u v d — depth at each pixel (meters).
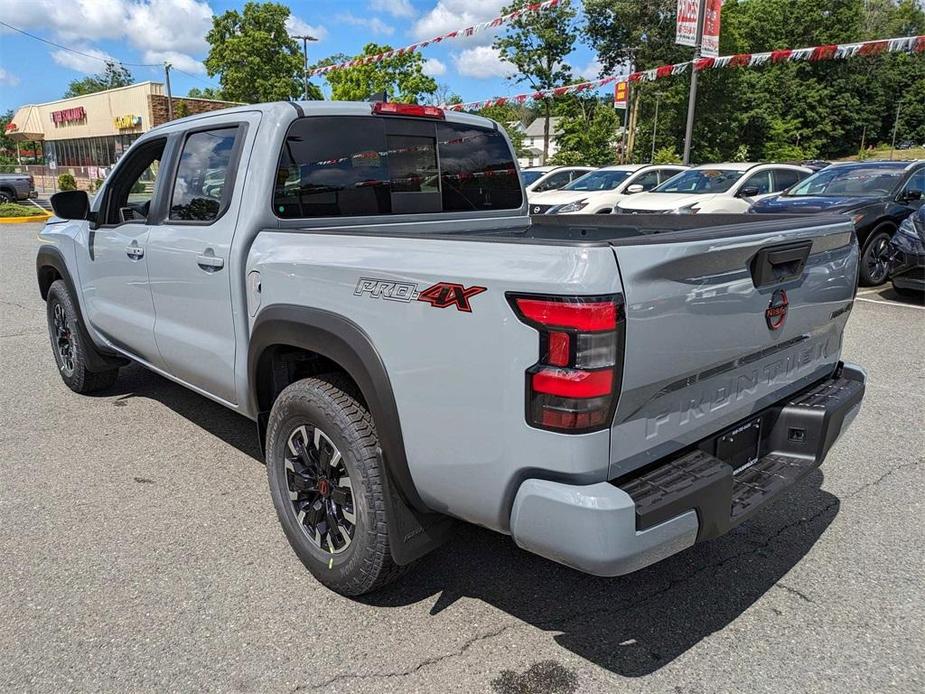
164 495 3.66
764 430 2.79
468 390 2.15
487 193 4.16
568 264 1.92
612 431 2.02
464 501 2.28
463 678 2.35
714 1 14.38
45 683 2.31
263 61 49.94
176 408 4.98
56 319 5.23
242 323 3.16
